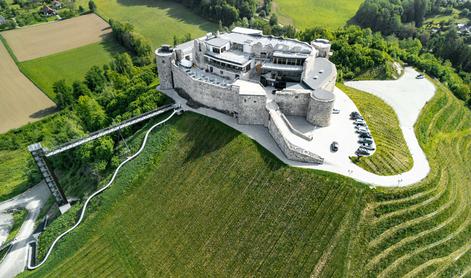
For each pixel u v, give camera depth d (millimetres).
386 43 139875
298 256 65125
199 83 93812
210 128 90500
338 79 117812
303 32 156625
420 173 76562
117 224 80188
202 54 99000
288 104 90125
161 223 77500
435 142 93438
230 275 66188
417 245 66375
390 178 73625
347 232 65938
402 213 68688
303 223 68625
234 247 69375
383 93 112062
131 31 177750
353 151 80125
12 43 188000
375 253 64250
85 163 99625
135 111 100062
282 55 92625
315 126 88812
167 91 106875
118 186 86062
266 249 67438
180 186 82438
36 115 134375
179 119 95562
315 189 72062
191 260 70000
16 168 114750
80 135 102625
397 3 196750
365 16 189125
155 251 73375
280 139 81000
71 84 152125
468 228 71750
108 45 184875
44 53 177500
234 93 88125
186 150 88438
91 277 72188
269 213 71875
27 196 103750
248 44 96688
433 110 105375
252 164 80188
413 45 159000
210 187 79812
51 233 84500
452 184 79250
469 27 183250
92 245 78000
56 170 111562
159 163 88125
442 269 64938
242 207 74375
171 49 105562
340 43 130875
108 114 113375
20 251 85438
